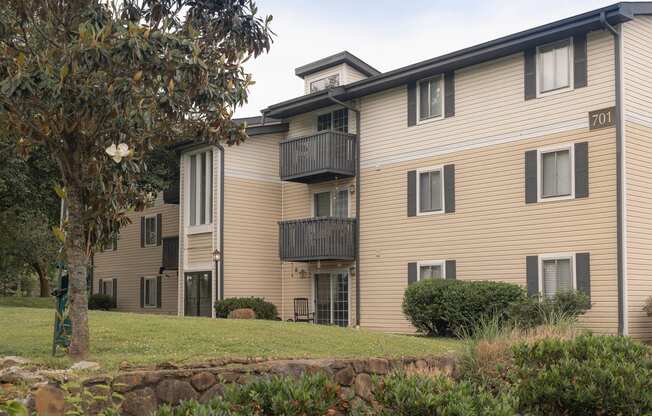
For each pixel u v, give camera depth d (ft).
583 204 51.31
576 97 52.37
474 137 58.95
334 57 74.74
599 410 21.68
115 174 25.82
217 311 67.41
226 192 71.15
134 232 96.58
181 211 75.25
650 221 51.08
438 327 53.47
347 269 68.59
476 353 28.81
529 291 53.88
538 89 54.75
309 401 15.75
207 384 22.08
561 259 52.34
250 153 73.56
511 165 56.13
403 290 63.16
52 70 23.59
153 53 24.84
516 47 55.21
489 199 57.41
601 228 50.16
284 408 15.38
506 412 16.20
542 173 54.08
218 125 28.81
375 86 65.67
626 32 50.75
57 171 68.18
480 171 58.29
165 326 34.88
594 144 51.01
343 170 67.72
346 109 70.49
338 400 17.02
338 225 66.90
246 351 28.99
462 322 50.52
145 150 27.35
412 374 18.29
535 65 55.06
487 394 17.24
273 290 73.82
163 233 91.35
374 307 65.62
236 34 29.43
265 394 15.87
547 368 23.13
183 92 26.27
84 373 20.92
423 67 61.31
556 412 22.20
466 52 57.82
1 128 25.02
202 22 29.12
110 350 27.61
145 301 93.50
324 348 31.63
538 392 22.02
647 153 51.42
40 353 26.40
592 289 50.26
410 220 63.31
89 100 23.79
